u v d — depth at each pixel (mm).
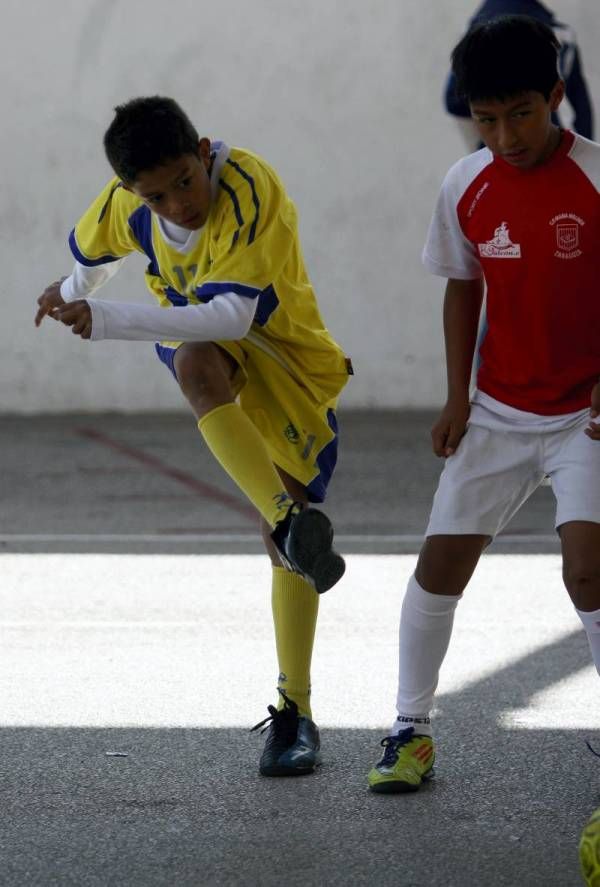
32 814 12336
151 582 22156
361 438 37594
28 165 41094
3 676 16922
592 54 40594
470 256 12828
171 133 12148
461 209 12477
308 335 13766
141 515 27812
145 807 12492
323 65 40938
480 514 12562
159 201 12492
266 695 15984
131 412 42219
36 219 41281
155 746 14219
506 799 12609
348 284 41812
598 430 11836
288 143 41250
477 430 12656
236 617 19859
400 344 42031
